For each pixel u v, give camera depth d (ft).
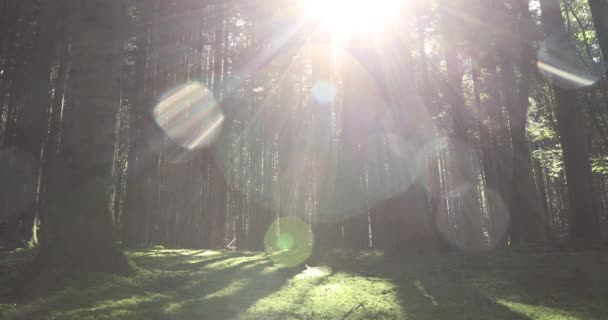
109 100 22.18
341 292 20.36
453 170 77.82
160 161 67.56
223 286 21.54
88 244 20.43
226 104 71.46
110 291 17.47
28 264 22.35
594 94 52.21
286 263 31.58
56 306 14.99
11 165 50.67
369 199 39.81
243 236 81.15
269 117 75.36
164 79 64.85
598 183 97.66
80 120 21.47
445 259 30.55
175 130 67.62
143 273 21.59
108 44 22.52
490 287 21.04
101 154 21.53
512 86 53.47
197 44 68.33
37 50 52.75
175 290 19.90
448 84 53.93
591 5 36.42
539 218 51.57
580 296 18.45
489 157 68.59
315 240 44.68
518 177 52.65
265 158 80.33
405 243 35.47
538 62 48.70
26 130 52.54
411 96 37.91
